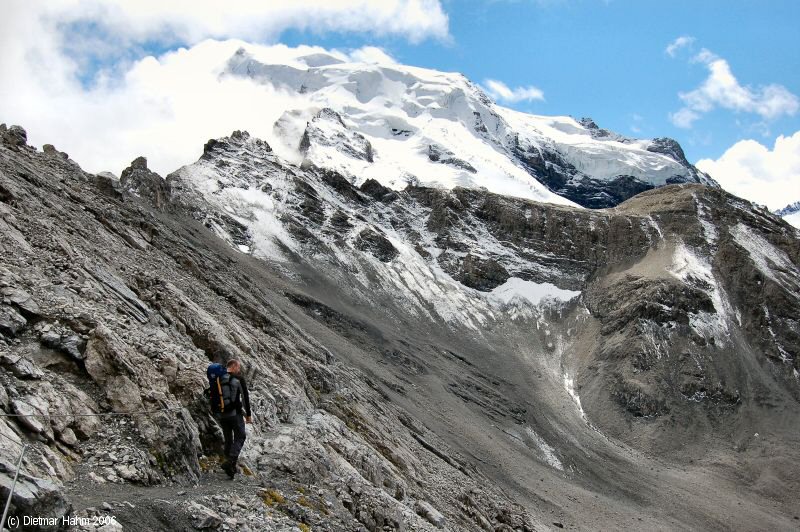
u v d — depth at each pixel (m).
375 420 60.22
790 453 159.38
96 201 55.72
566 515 96.25
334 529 23.52
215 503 20.41
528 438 137.62
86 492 18.03
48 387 20.55
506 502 76.50
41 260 27.45
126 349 23.56
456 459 82.62
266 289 129.00
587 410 175.38
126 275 33.66
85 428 20.47
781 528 127.50
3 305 22.41
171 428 21.84
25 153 56.66
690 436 166.38
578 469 134.25
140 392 22.67
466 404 137.75
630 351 188.25
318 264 193.75
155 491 19.61
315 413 38.34
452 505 52.25
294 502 23.73
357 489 29.16
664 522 116.00
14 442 17.83
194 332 33.00
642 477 142.12
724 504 134.75
